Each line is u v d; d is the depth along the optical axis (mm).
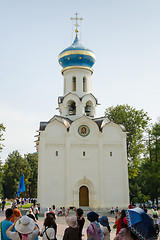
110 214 31844
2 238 7715
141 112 45344
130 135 44312
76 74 41875
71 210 33062
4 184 74562
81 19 46688
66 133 36156
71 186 34625
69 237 7723
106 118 39875
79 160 35812
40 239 15469
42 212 32594
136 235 5516
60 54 42594
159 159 46781
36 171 81312
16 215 7891
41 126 36312
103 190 34812
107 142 36875
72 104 41500
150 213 35125
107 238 8875
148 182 47156
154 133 45906
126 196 34938
